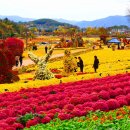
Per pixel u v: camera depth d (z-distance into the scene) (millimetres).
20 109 20797
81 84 29203
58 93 25359
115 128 13688
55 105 20844
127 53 80062
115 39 132750
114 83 27266
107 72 40094
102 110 18984
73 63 41250
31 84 33312
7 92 28578
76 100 21156
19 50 45906
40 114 18266
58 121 17188
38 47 124062
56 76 40500
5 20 196625
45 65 38875
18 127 17141
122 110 18047
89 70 48656
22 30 196000
